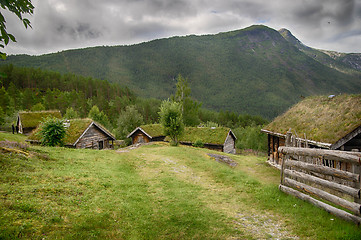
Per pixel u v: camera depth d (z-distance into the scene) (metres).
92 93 149.00
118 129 62.31
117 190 9.05
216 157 20.97
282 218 6.93
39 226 5.14
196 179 12.35
